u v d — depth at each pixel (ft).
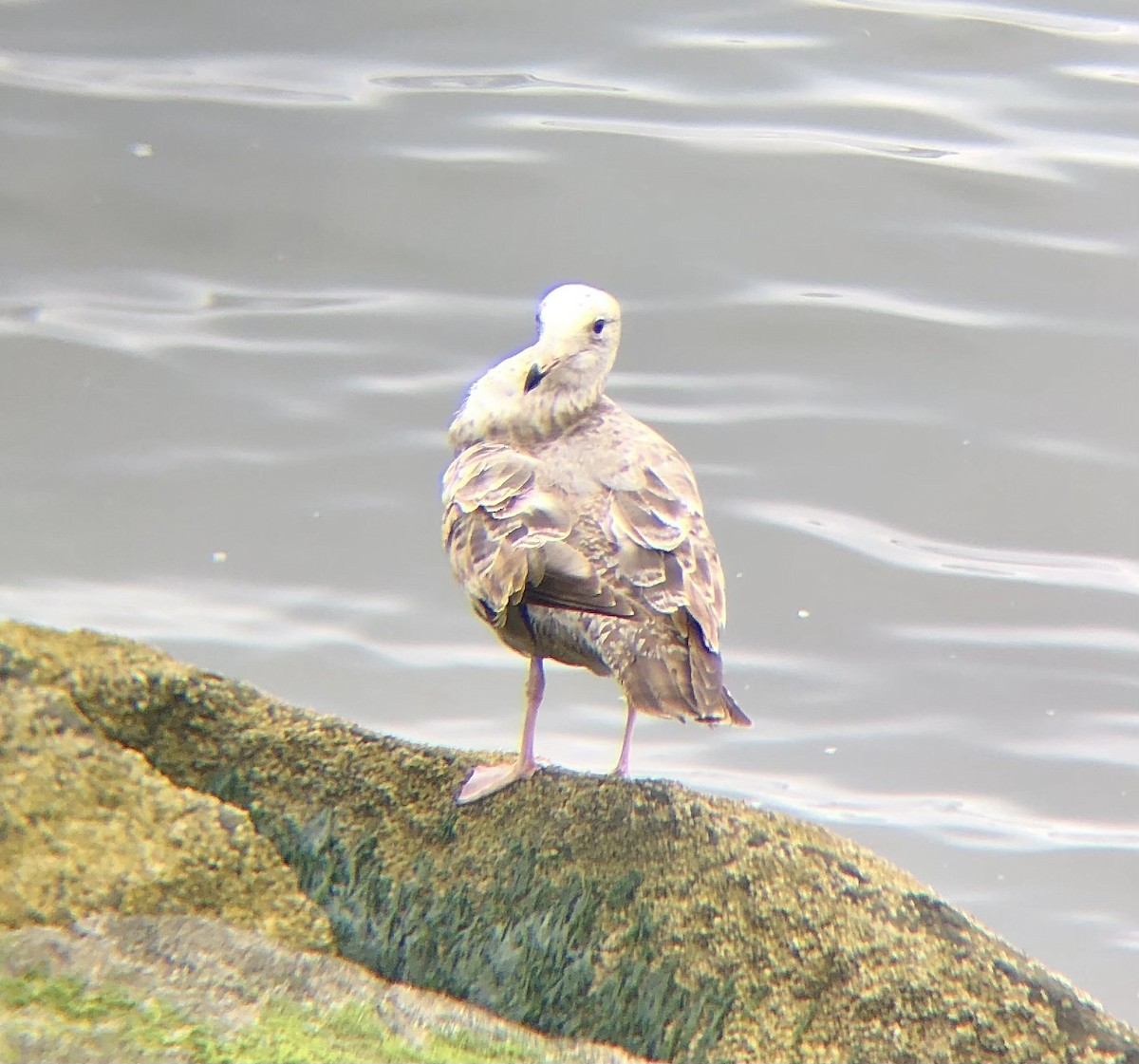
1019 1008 24.18
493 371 30.19
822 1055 24.06
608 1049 24.43
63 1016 21.71
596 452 28.32
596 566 26.45
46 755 25.02
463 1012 24.64
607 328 30.17
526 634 27.40
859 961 24.45
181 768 26.40
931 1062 23.97
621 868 25.31
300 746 26.58
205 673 27.07
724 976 24.47
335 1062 21.91
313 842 25.93
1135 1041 24.11
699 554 27.12
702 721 25.49
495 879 25.52
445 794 26.40
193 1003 22.61
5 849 24.07
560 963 24.88
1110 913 40.37
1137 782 44.45
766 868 25.21
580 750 44.80
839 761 45.06
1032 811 43.62
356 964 25.09
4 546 50.75
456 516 28.25
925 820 42.93
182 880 24.68
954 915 25.09
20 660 26.30
